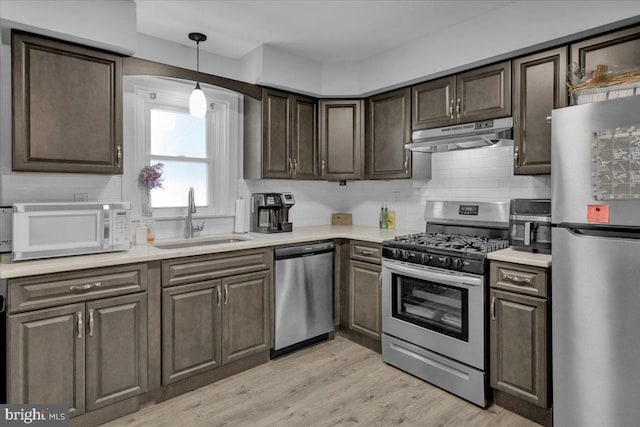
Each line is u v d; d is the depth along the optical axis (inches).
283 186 141.4
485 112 100.5
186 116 120.3
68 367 73.4
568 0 82.0
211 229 123.3
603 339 63.7
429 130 113.3
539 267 76.2
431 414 83.0
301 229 138.1
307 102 132.6
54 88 80.8
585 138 65.0
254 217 128.3
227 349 98.0
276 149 124.4
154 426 78.1
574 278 66.9
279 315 109.1
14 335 67.7
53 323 71.6
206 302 93.7
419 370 98.7
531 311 77.9
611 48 79.1
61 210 77.2
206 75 106.7
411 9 95.6
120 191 103.7
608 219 62.6
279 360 109.6
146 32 108.5
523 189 104.6
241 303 100.7
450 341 91.4
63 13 79.0
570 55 85.0
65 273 72.8
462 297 89.0
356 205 153.3
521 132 93.3
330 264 122.5
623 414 62.1
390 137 125.5
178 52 116.5
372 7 94.8
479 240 103.0
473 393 86.9
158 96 112.2
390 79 120.9
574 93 70.7
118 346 79.7
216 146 126.3
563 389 69.4
